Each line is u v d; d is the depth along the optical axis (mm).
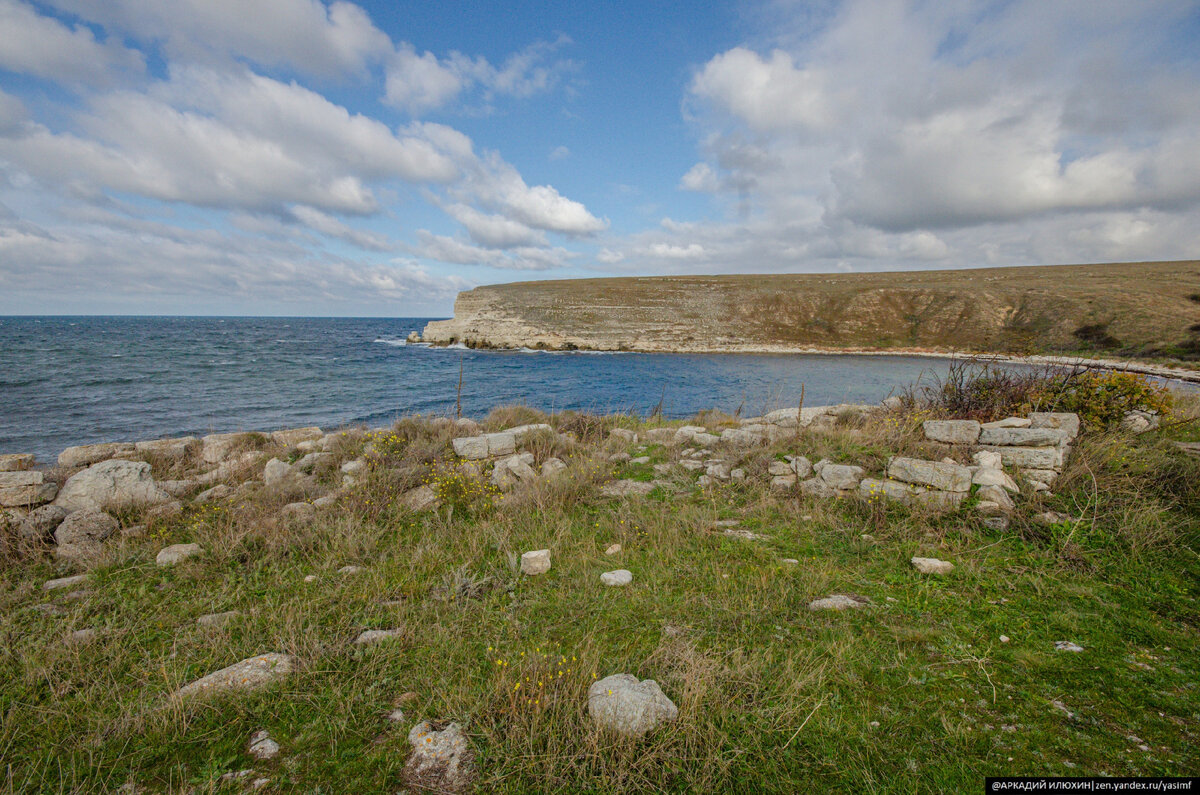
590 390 31031
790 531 5578
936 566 4484
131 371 33844
